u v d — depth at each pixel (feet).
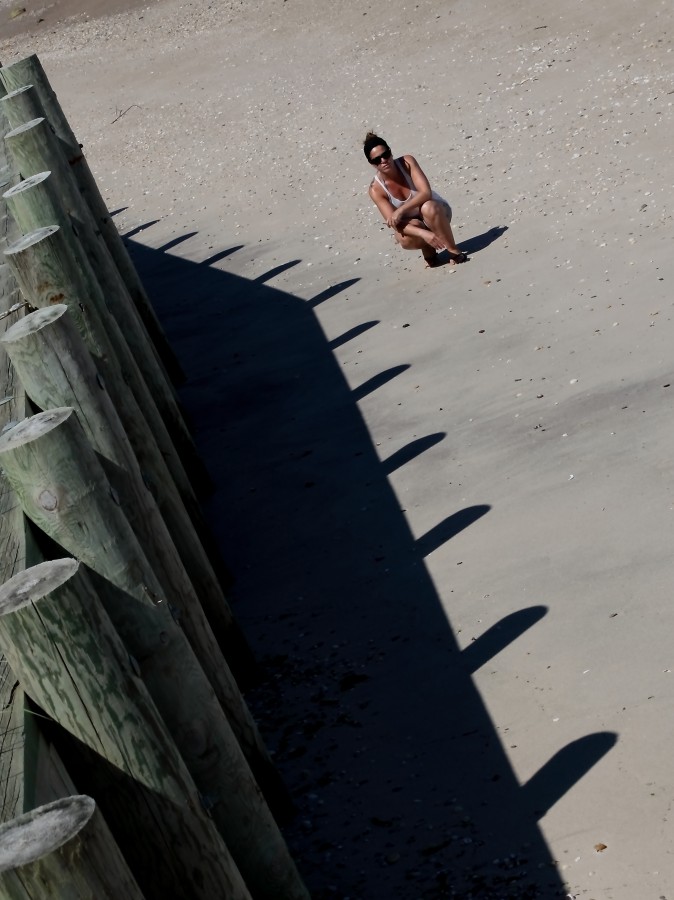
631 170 44.70
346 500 29.71
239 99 76.84
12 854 8.45
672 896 15.49
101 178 72.79
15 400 17.52
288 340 41.29
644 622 21.08
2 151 34.55
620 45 59.47
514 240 42.42
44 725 11.61
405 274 43.50
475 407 31.96
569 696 19.94
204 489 32.40
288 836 18.95
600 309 34.83
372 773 19.86
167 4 106.42
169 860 12.56
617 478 25.93
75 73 96.07
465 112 58.70
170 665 14.69
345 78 72.38
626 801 17.34
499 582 23.94
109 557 13.76
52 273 20.65
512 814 17.89
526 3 71.51
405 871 17.43
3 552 13.08
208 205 60.90
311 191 57.16
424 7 78.69
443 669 21.91
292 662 23.85
